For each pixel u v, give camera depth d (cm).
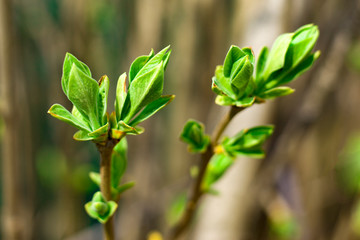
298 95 38
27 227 51
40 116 58
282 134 35
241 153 23
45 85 58
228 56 20
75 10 47
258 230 36
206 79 50
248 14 34
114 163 22
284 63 21
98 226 55
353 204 58
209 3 48
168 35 50
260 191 34
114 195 22
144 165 52
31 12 51
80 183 57
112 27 53
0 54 35
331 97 56
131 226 52
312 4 38
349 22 39
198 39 50
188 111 52
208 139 23
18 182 38
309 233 59
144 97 19
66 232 59
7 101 36
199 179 24
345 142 60
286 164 54
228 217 32
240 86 21
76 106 19
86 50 48
